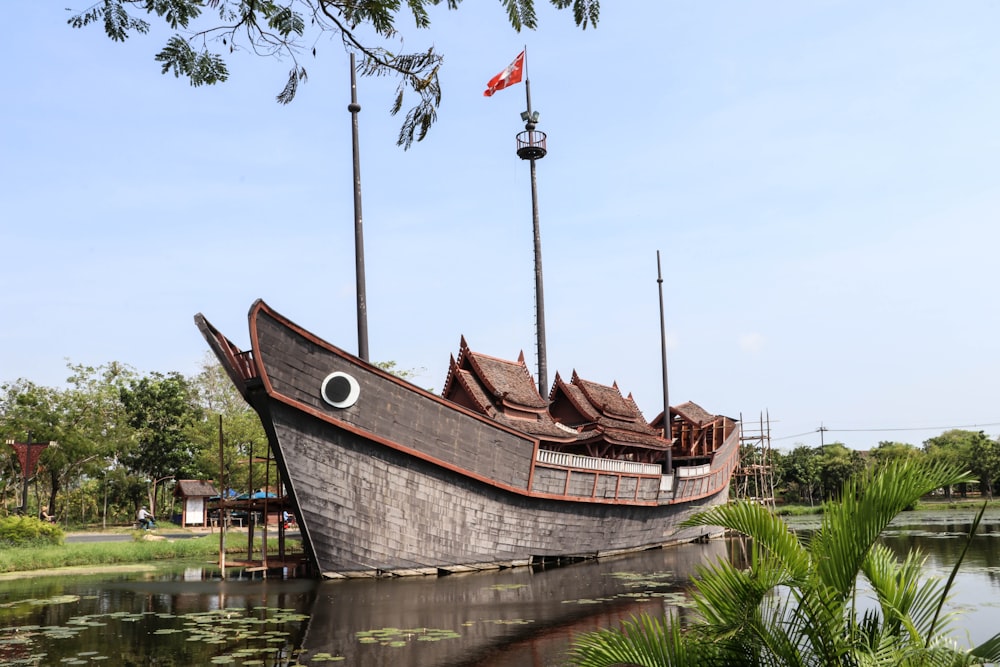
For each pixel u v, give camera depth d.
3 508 49.03
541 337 39.09
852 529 6.06
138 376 61.94
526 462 26.45
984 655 5.97
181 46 6.61
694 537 42.84
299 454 21.53
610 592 19.91
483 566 25.69
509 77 39.16
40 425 46.72
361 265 27.22
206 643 13.48
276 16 6.40
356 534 22.66
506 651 12.65
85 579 24.20
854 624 6.27
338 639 13.75
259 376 20.83
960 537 35.84
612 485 31.41
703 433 52.22
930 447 96.06
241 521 51.25
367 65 6.89
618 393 44.66
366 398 22.36
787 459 87.12
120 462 59.72
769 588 6.34
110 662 12.01
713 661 6.38
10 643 13.56
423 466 23.73
